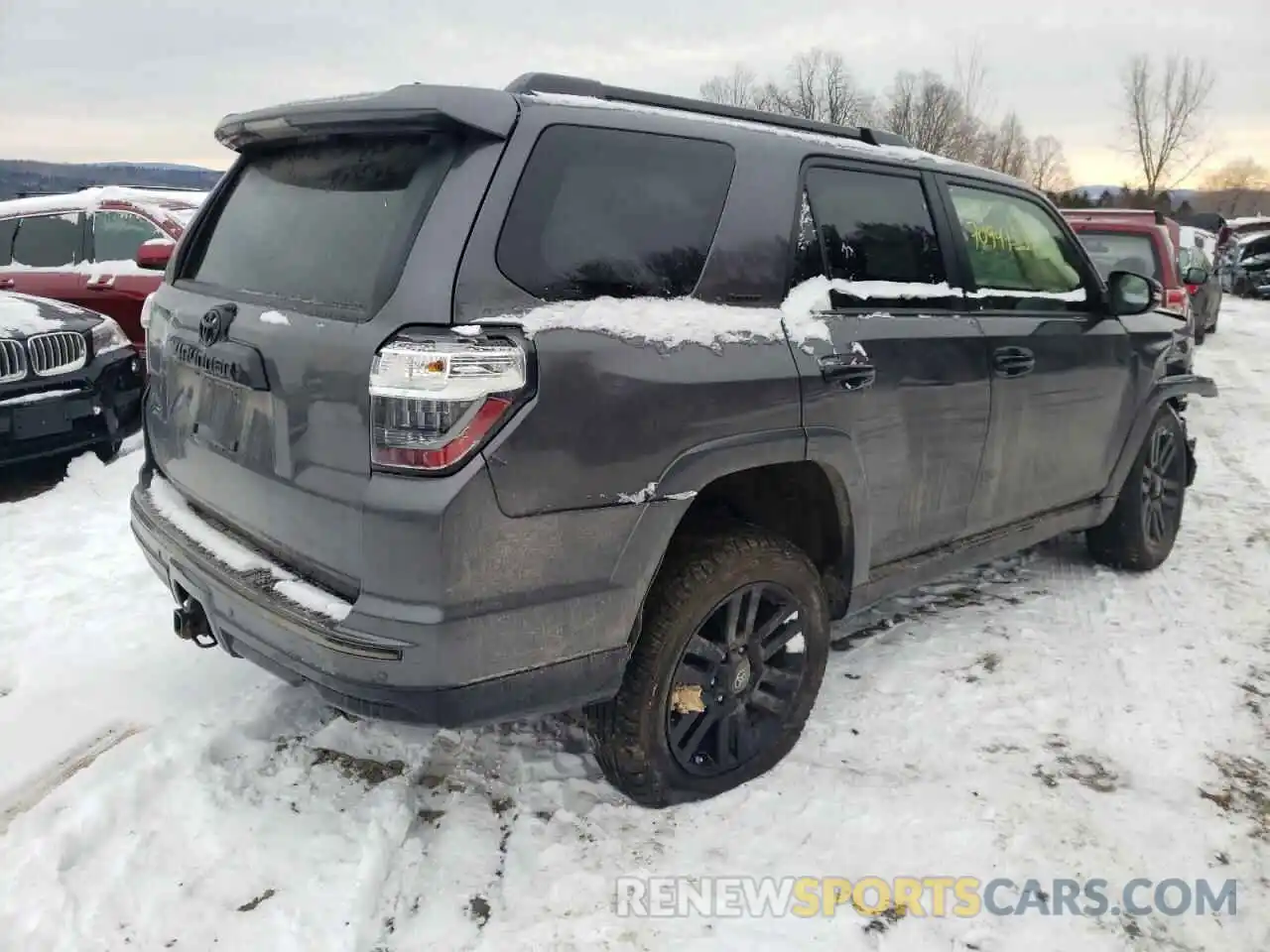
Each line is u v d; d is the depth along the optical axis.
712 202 2.55
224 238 2.78
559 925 2.25
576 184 2.27
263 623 2.26
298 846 2.46
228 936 2.16
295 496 2.26
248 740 2.92
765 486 2.86
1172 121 42.16
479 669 2.11
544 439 2.09
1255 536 5.04
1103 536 4.47
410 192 2.20
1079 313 3.88
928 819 2.66
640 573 2.31
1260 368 11.16
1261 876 2.48
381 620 2.05
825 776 2.84
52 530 4.80
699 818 2.64
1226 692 3.38
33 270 7.55
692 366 2.35
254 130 2.58
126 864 2.36
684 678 2.57
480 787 2.77
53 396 5.28
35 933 2.14
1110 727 3.15
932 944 2.23
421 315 2.03
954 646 3.72
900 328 2.98
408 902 2.31
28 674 3.31
